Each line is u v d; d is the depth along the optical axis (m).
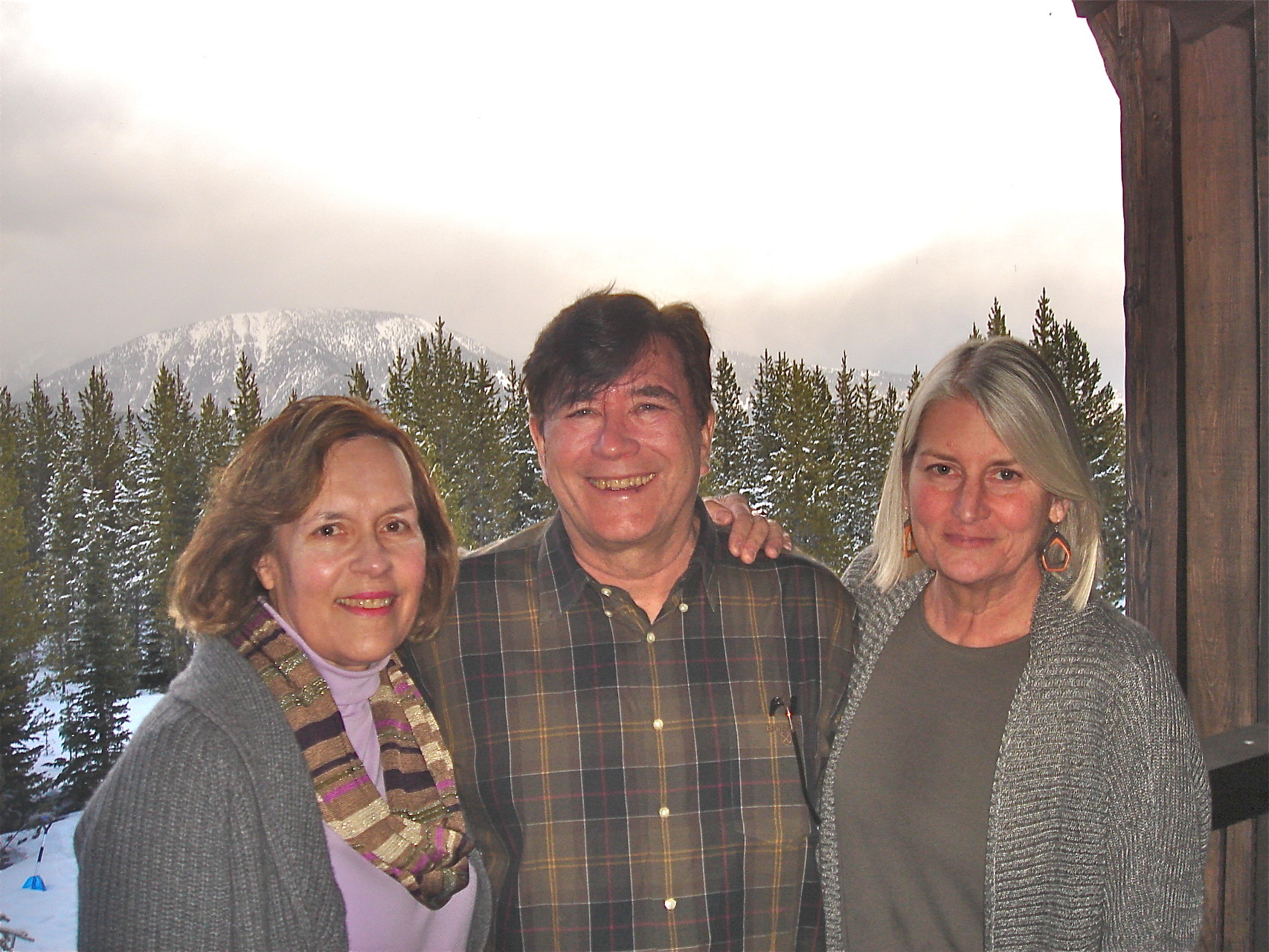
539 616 1.27
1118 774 1.12
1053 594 1.25
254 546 1.02
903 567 1.38
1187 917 1.09
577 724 1.23
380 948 1.02
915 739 1.26
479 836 1.26
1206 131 2.22
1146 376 2.30
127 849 0.82
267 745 0.92
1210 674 2.20
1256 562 2.14
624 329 1.18
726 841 1.23
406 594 1.05
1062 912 1.15
